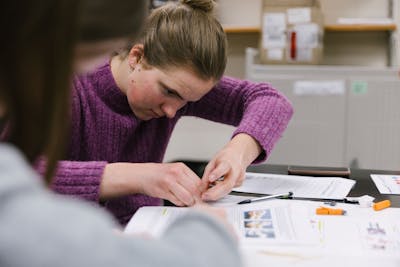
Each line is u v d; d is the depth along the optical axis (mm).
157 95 883
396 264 568
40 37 323
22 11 313
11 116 363
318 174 1066
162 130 1108
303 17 2422
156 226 703
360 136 2186
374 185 974
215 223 373
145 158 1086
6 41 319
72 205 313
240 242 636
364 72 2164
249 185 970
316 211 775
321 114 2207
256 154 988
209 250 339
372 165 2195
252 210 782
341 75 2184
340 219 735
